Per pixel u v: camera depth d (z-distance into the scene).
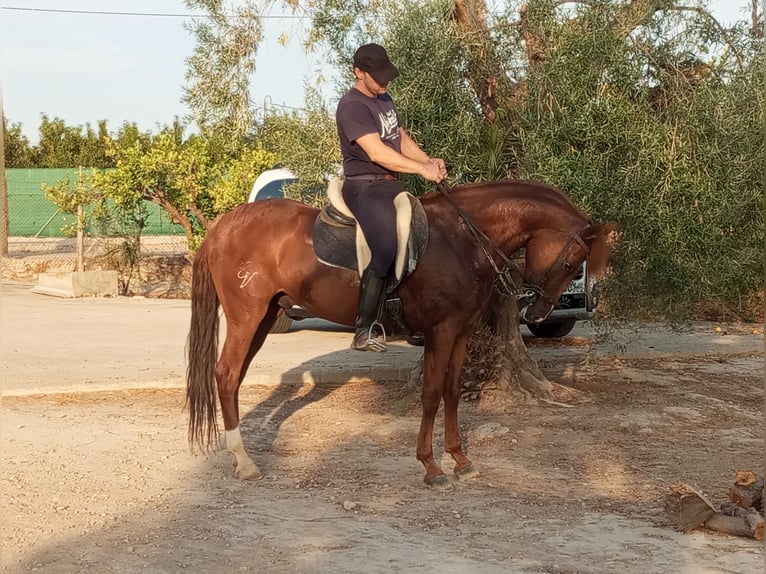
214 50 11.45
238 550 4.78
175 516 5.37
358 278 6.03
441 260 5.89
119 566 4.57
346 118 5.87
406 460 6.67
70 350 11.80
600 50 7.23
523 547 4.82
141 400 8.88
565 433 7.49
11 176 28.97
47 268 21.88
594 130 7.18
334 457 6.77
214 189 18.12
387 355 11.55
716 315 14.94
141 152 18.89
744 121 7.24
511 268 6.12
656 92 7.80
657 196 7.30
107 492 5.86
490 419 8.00
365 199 5.87
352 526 5.17
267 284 6.33
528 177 7.50
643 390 9.26
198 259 6.55
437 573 4.41
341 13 8.69
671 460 6.70
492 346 8.65
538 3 7.61
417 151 6.21
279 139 9.93
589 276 6.20
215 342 6.54
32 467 6.40
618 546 4.83
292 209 6.37
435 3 7.89
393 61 7.78
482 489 5.97
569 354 11.49
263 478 6.22
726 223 7.59
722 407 8.50
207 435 6.89
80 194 19.47
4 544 4.88
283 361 11.05
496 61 7.89
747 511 5.13
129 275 20.23
